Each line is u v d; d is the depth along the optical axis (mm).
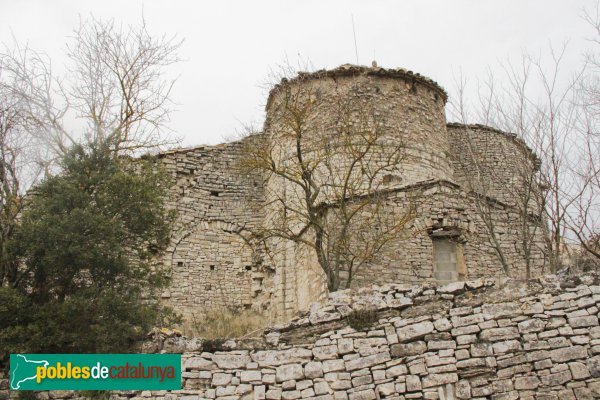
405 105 22062
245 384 11031
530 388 10289
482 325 10828
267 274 21516
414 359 10805
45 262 12102
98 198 13141
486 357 10602
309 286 18938
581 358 10312
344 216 15477
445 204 16984
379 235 15711
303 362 11109
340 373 10930
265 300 21172
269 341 11367
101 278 12750
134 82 16031
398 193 17156
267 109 23109
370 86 21859
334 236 16172
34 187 13359
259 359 11219
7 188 13047
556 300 10781
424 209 16938
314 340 11273
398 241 16422
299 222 20016
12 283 12211
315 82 21828
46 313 11578
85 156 13711
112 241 12602
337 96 21500
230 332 18719
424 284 11422
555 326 10594
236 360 11242
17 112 13820
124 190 13391
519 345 10578
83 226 12414
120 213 13430
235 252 22125
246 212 22625
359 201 16844
